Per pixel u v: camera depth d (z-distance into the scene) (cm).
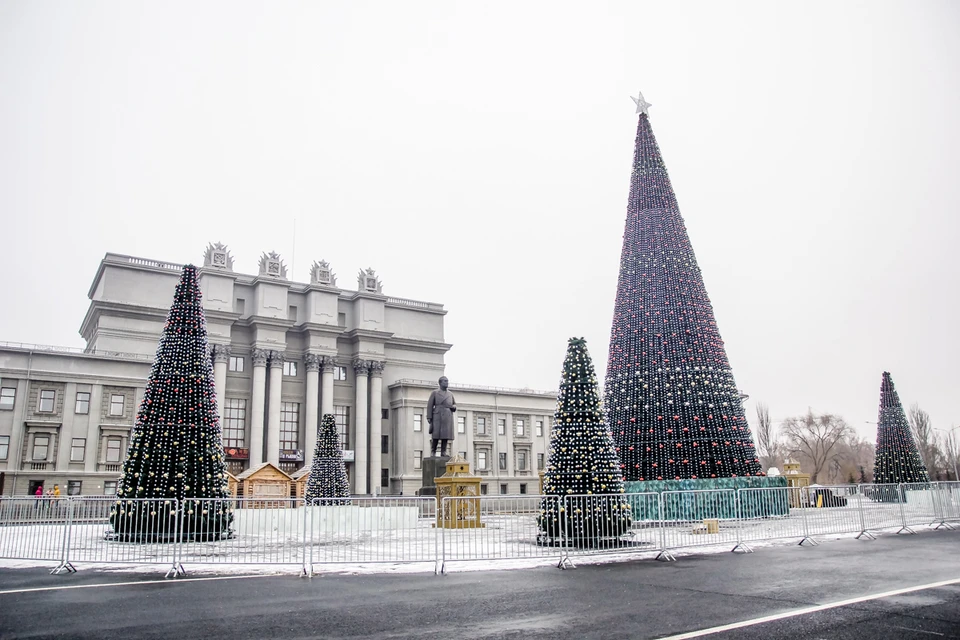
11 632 900
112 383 6059
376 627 905
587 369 2041
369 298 8162
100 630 908
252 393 7144
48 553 1748
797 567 1417
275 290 7494
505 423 8325
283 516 2556
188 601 1111
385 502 3453
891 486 2602
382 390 8094
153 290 6856
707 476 2780
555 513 1873
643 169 3238
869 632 834
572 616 958
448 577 1353
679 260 3053
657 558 1609
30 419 5706
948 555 1594
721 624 890
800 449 9944
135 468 2128
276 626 920
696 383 2878
